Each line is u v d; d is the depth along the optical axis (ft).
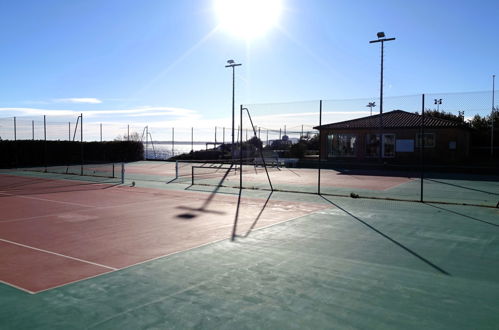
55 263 19.40
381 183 59.98
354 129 102.73
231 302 14.40
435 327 12.47
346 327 12.46
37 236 25.25
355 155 103.71
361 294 15.25
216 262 19.43
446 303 14.43
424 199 42.60
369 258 20.18
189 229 27.25
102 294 15.21
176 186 55.52
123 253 21.15
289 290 15.64
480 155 109.50
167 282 16.56
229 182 61.57
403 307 14.05
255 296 14.99
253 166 102.12
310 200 41.60
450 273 17.90
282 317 13.16
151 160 131.64
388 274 17.67
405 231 26.63
